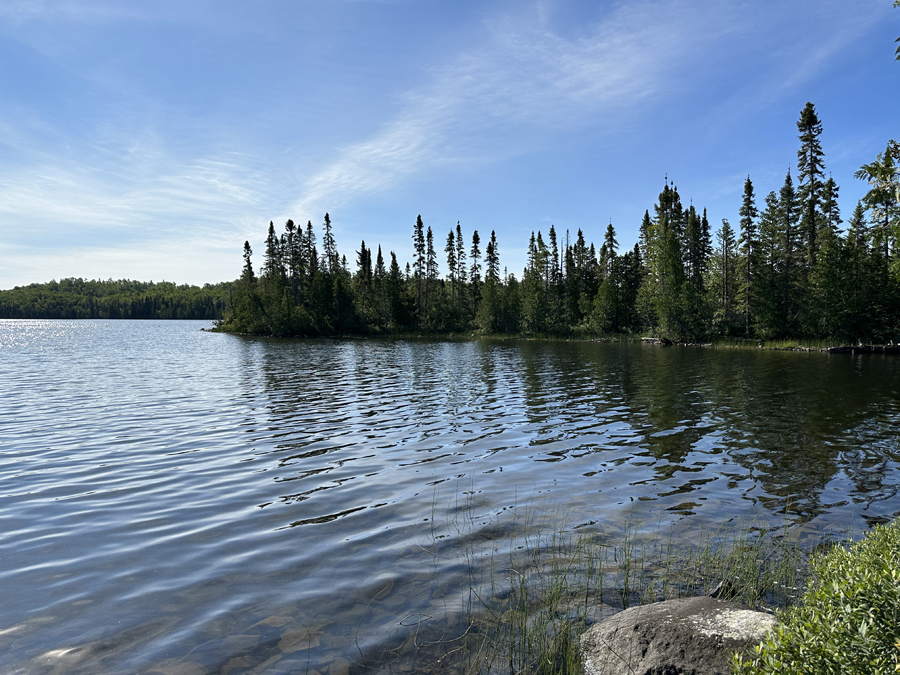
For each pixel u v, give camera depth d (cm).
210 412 1786
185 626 516
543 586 593
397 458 1191
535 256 9500
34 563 660
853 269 4988
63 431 1478
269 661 459
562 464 1136
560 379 2698
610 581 605
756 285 5678
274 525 791
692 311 6294
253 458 1190
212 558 675
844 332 4953
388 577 618
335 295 9400
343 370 3253
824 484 984
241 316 9994
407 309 9862
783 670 303
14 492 950
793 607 397
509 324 8888
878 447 1255
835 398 2000
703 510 849
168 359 4169
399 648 478
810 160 5791
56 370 3266
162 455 1217
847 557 434
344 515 834
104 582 609
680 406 1853
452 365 3559
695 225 8219
